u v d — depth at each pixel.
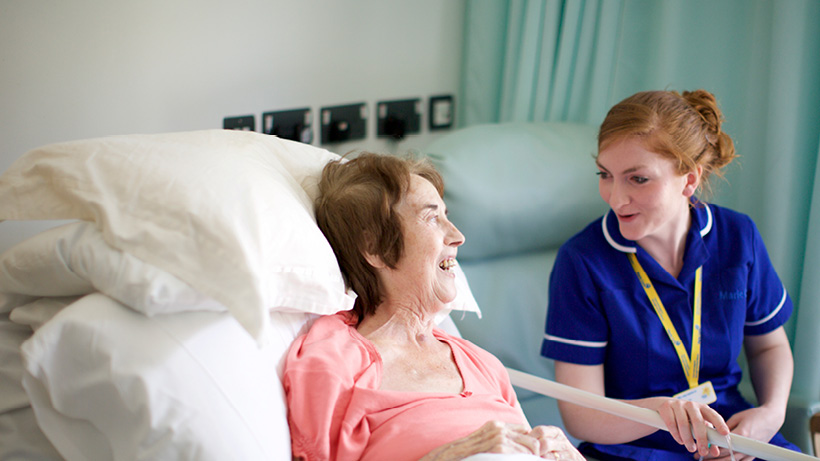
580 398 1.29
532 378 1.33
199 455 0.87
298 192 1.19
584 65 2.26
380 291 1.24
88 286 0.98
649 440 1.46
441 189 1.34
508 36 2.40
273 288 1.00
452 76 2.54
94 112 1.72
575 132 2.06
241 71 1.99
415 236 1.20
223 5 1.93
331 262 1.10
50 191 1.01
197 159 1.01
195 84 1.90
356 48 2.26
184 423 0.87
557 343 1.50
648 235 1.47
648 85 2.19
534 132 2.00
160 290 0.89
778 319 1.57
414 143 2.47
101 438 0.93
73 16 1.65
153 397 0.86
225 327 0.95
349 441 1.02
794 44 1.78
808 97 1.81
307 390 1.03
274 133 2.08
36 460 0.98
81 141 1.03
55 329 0.89
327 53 2.19
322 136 2.23
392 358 1.18
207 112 1.93
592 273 1.48
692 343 1.46
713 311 1.48
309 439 1.00
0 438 0.98
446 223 1.24
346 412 1.04
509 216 1.85
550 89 2.35
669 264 1.50
